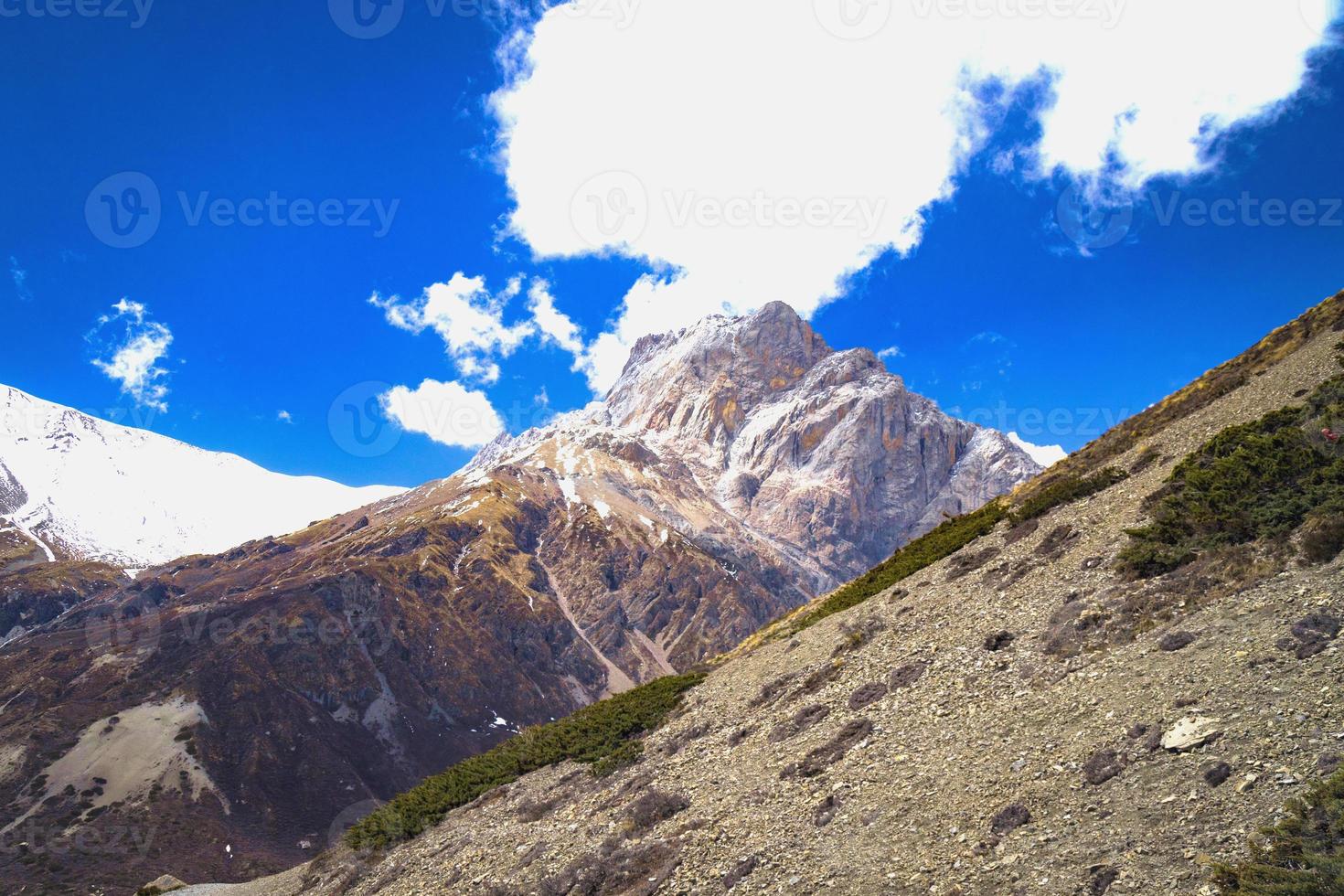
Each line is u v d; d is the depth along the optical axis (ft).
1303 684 50.52
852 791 69.10
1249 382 128.88
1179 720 53.36
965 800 58.80
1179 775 48.96
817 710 91.04
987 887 48.85
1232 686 53.83
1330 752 44.32
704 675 149.18
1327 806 40.73
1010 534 115.34
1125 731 55.77
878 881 55.06
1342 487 70.18
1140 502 96.17
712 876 67.15
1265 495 77.05
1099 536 94.38
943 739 69.87
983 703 72.49
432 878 105.50
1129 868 44.34
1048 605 84.58
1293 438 83.41
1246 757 47.34
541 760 140.56
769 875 62.95
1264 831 41.47
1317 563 64.23
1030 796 54.75
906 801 62.95
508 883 88.74
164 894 186.29
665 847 76.64
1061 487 119.44
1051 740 60.18
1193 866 42.29
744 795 80.28
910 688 84.12
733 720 107.76
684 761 101.55
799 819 69.31
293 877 152.05
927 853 55.16
